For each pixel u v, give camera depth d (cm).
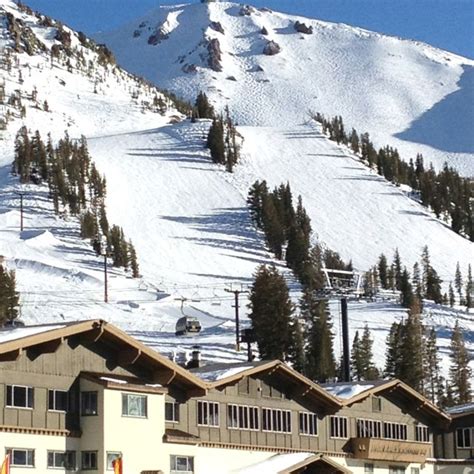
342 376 14312
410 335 14062
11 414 5950
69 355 6300
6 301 14088
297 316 15262
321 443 7950
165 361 6662
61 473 6125
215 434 7162
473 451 8956
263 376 7606
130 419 6341
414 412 8825
